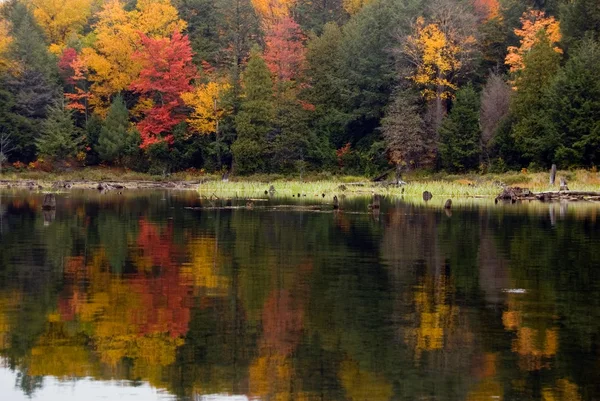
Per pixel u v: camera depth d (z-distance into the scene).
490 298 16.88
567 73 66.62
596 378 11.73
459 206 44.00
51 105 86.25
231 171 82.31
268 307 15.96
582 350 13.02
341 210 40.56
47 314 15.28
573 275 19.62
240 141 79.88
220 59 89.75
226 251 23.97
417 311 15.66
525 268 20.72
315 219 34.81
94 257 22.53
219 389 11.32
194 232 29.20
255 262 21.70
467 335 13.88
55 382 11.61
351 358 12.64
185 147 85.31
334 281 18.73
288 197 53.91
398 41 82.12
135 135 83.94
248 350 13.02
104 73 87.06
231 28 87.25
